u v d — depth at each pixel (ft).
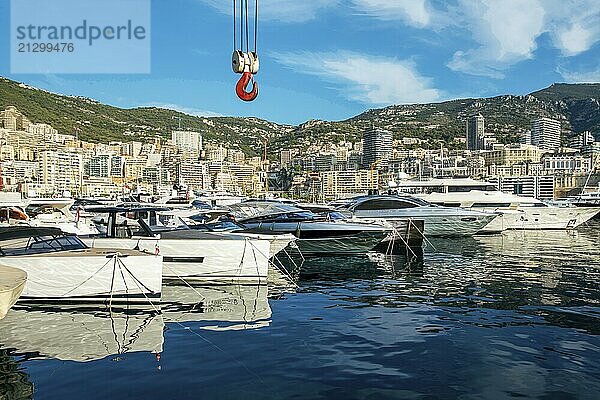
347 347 29.60
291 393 22.72
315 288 49.06
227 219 68.49
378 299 43.73
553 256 73.61
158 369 25.70
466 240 98.94
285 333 32.58
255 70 39.11
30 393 22.57
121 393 22.59
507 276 55.62
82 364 26.37
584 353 28.27
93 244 47.50
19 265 38.17
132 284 39.09
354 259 70.79
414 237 79.87
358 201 99.86
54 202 91.45
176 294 45.57
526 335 31.99
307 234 71.77
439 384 23.80
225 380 24.26
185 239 50.14
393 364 26.63
